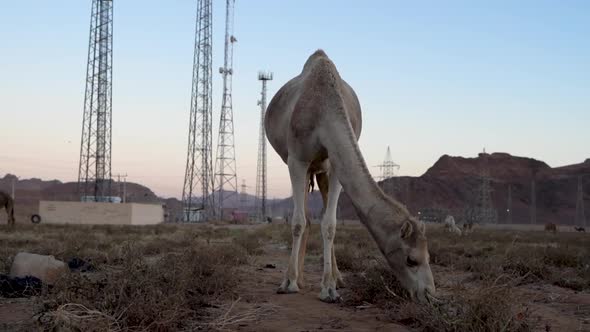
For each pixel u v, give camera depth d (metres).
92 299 6.46
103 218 61.34
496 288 6.25
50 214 61.03
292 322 6.75
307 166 8.92
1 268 11.14
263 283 10.05
